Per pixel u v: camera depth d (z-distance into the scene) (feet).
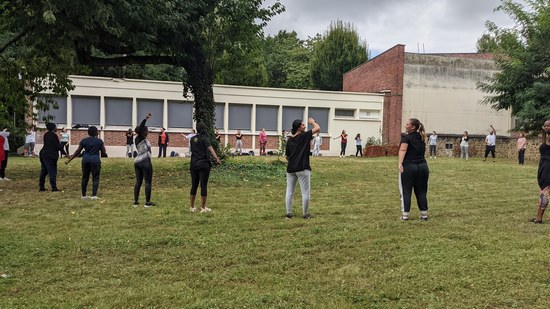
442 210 30.89
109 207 30.66
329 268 18.19
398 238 22.53
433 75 111.86
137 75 123.95
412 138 26.86
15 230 24.09
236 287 16.12
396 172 56.03
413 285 16.20
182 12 43.47
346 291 15.69
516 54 83.46
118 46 41.88
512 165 70.79
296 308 14.26
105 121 95.45
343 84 138.51
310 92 106.01
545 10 81.05
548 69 75.77
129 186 40.93
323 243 21.74
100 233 23.44
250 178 45.88
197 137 29.32
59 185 41.29
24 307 14.33
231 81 138.51
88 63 49.06
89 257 19.63
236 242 21.98
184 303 14.71
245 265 18.58
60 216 27.71
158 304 14.60
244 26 51.90
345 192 39.68
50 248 20.74
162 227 24.93
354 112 110.01
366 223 26.17
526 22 83.66
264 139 99.04
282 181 45.42
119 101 96.07
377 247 21.02
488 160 87.97
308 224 25.90
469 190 41.98
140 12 37.68
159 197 35.12
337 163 67.67
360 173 54.60
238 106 103.40
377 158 86.12
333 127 107.14
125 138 95.91
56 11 33.83
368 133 108.88
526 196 37.99
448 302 14.74
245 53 56.70
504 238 22.71
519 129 86.58
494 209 31.37
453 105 113.09
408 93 110.73
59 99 92.02
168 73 129.18
